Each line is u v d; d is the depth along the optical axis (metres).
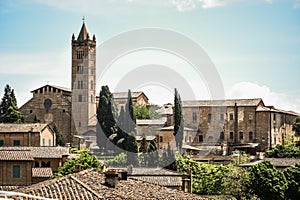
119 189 45.66
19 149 106.19
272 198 97.56
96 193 43.09
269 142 198.62
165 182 73.06
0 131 138.75
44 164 108.50
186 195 49.09
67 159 105.62
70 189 43.62
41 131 140.12
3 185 97.69
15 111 199.12
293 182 98.88
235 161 144.00
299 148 170.88
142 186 48.81
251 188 98.75
